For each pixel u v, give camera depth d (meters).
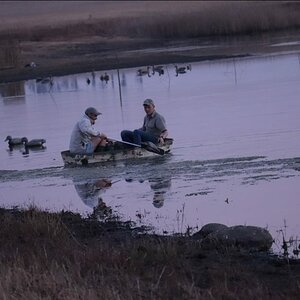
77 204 35.25
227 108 61.06
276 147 44.28
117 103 70.88
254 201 33.16
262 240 26.98
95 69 101.06
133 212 32.78
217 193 34.88
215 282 22.38
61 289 21.27
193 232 29.25
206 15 134.12
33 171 43.69
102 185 38.66
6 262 24.09
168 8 177.38
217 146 46.03
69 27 144.50
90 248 25.72
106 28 142.88
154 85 82.44
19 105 76.50
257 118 54.84
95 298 20.58
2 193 38.75
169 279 22.58
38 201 36.28
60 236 27.81
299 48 104.75
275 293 21.47
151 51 115.75
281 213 31.22
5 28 152.00
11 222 29.41
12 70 102.00
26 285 21.56
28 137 56.69
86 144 43.78
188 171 39.84
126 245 26.44
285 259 25.23
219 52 107.94
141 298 20.89
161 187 37.00
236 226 27.92
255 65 91.06
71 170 42.94
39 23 158.38
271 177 37.03
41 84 92.19
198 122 55.53
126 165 42.75
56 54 119.50
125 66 101.75
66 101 76.06
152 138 44.41
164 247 25.72
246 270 24.03
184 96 71.00
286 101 61.81
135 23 142.00
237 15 131.50
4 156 49.31
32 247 26.09
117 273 23.08
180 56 106.38
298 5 140.38
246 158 41.72
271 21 128.75
